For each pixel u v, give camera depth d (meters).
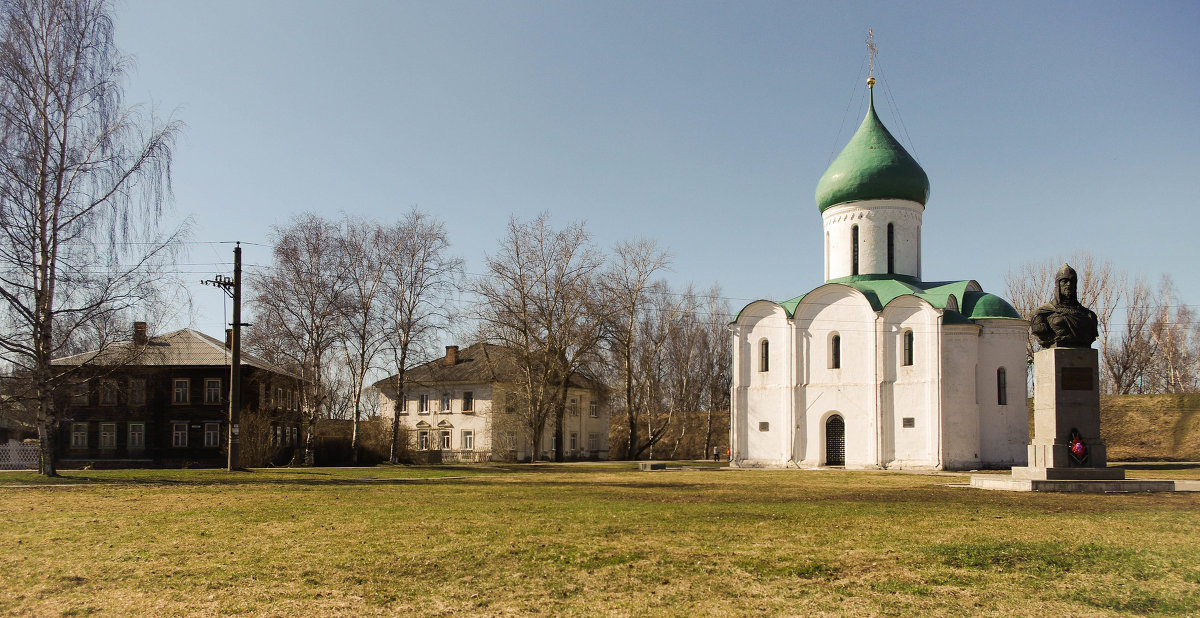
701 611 12.03
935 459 53.44
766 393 61.56
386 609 12.10
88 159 35.56
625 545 16.86
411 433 82.12
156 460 66.00
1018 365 54.81
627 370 77.25
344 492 30.30
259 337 57.84
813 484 36.47
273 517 21.56
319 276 58.34
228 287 45.44
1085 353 32.38
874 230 60.50
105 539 17.73
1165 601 12.55
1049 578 13.99
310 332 58.25
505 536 18.03
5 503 25.69
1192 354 92.88
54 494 29.16
